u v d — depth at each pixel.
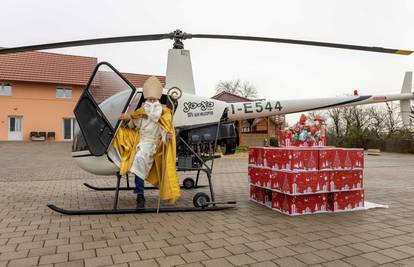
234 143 6.35
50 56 30.12
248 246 3.64
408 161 20.19
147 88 5.08
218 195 6.95
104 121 5.14
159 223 4.57
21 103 28.17
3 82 27.75
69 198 6.40
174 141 5.21
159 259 3.22
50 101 28.95
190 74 6.01
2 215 4.95
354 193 5.54
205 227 4.38
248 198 6.59
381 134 39.03
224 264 3.12
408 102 8.20
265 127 27.03
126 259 3.21
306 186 5.11
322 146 5.85
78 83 29.09
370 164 17.33
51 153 20.55
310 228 4.39
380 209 5.64
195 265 3.09
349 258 3.32
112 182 8.88
